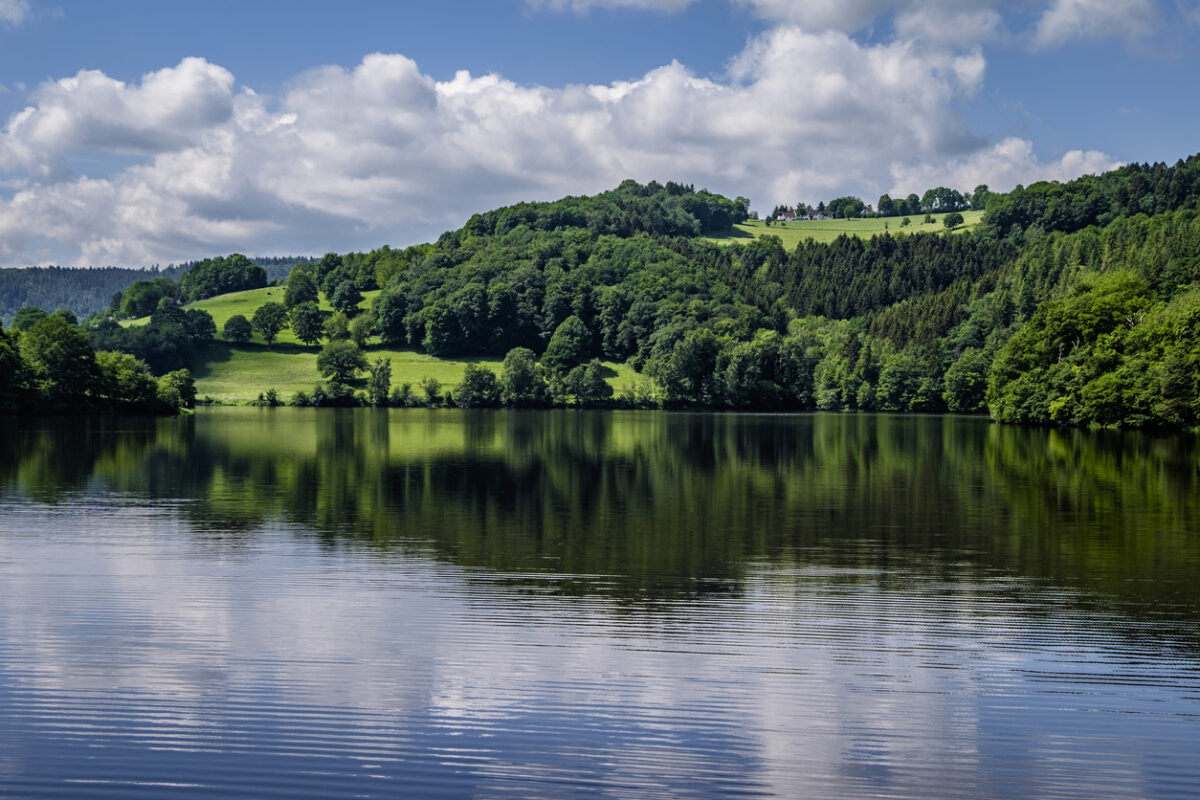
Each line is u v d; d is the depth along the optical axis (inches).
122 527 1022.4
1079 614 681.6
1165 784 433.7
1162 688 542.0
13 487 1384.1
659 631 636.7
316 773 438.0
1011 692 535.8
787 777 438.0
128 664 567.5
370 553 884.0
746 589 750.5
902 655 593.0
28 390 3410.4
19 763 444.8
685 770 443.5
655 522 1078.4
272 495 1306.6
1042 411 3351.4
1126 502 1250.6
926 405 5027.1
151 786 425.7
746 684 544.1
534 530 1020.5
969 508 1196.5
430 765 446.9
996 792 426.0
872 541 958.4
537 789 426.0
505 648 600.7
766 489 1405.0
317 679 546.6
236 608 684.7
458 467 1739.7
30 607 684.1
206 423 3346.5
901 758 456.8
